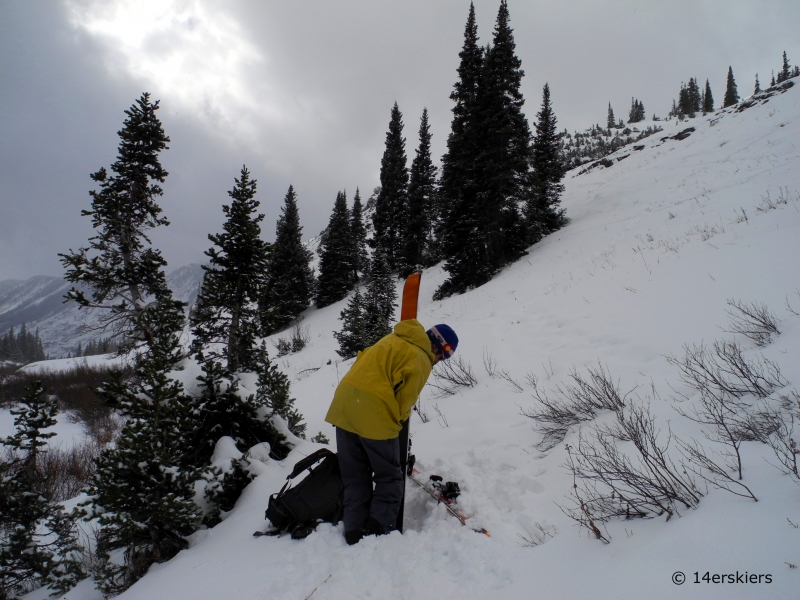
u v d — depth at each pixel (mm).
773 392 2828
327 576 2129
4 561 3303
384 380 2549
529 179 17938
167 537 2891
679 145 26734
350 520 2527
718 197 10898
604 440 3084
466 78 19062
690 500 2002
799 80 28172
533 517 2494
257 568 2271
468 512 2721
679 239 8766
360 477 2625
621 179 23688
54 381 18875
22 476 4016
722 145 19875
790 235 5895
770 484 1854
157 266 5410
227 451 3615
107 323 5383
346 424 2537
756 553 1451
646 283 6855
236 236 5012
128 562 2973
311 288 36312
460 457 3748
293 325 29969
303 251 36469
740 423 2514
